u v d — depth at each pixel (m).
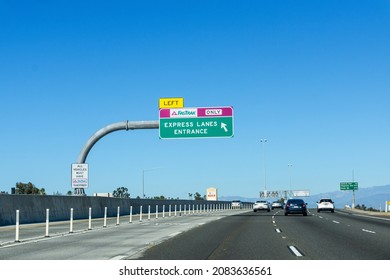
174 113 44.34
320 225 32.38
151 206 61.72
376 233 24.84
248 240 20.97
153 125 44.44
